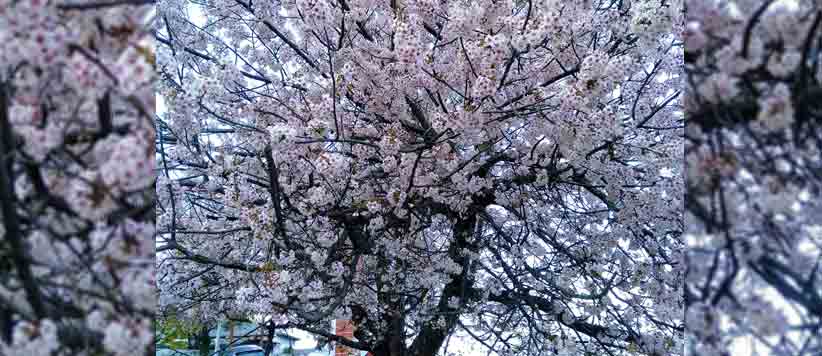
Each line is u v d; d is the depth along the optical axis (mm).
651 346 2049
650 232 2070
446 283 2240
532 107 1778
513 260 2314
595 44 1932
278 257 1848
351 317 2223
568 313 2191
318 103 1897
